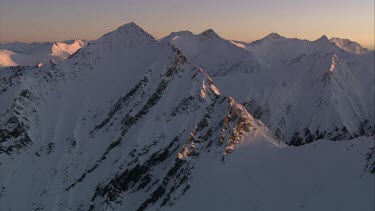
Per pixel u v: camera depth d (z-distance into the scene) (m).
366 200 106.69
